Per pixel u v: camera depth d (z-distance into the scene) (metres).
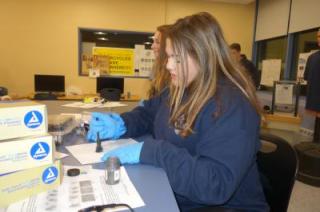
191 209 0.85
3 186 0.62
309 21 4.06
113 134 1.22
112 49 5.36
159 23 5.39
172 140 0.96
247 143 0.77
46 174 0.69
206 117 0.85
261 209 0.92
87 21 5.19
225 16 5.57
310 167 2.65
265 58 5.54
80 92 5.23
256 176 0.96
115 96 3.98
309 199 2.36
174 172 0.78
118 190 0.71
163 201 0.67
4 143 0.63
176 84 0.94
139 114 1.36
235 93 0.84
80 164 0.89
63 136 1.19
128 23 5.31
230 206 0.90
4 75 5.06
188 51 0.84
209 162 0.77
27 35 5.04
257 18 5.57
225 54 0.88
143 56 5.45
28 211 0.60
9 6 4.92
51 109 2.01
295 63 4.55
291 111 3.33
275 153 1.06
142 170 0.85
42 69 5.16
